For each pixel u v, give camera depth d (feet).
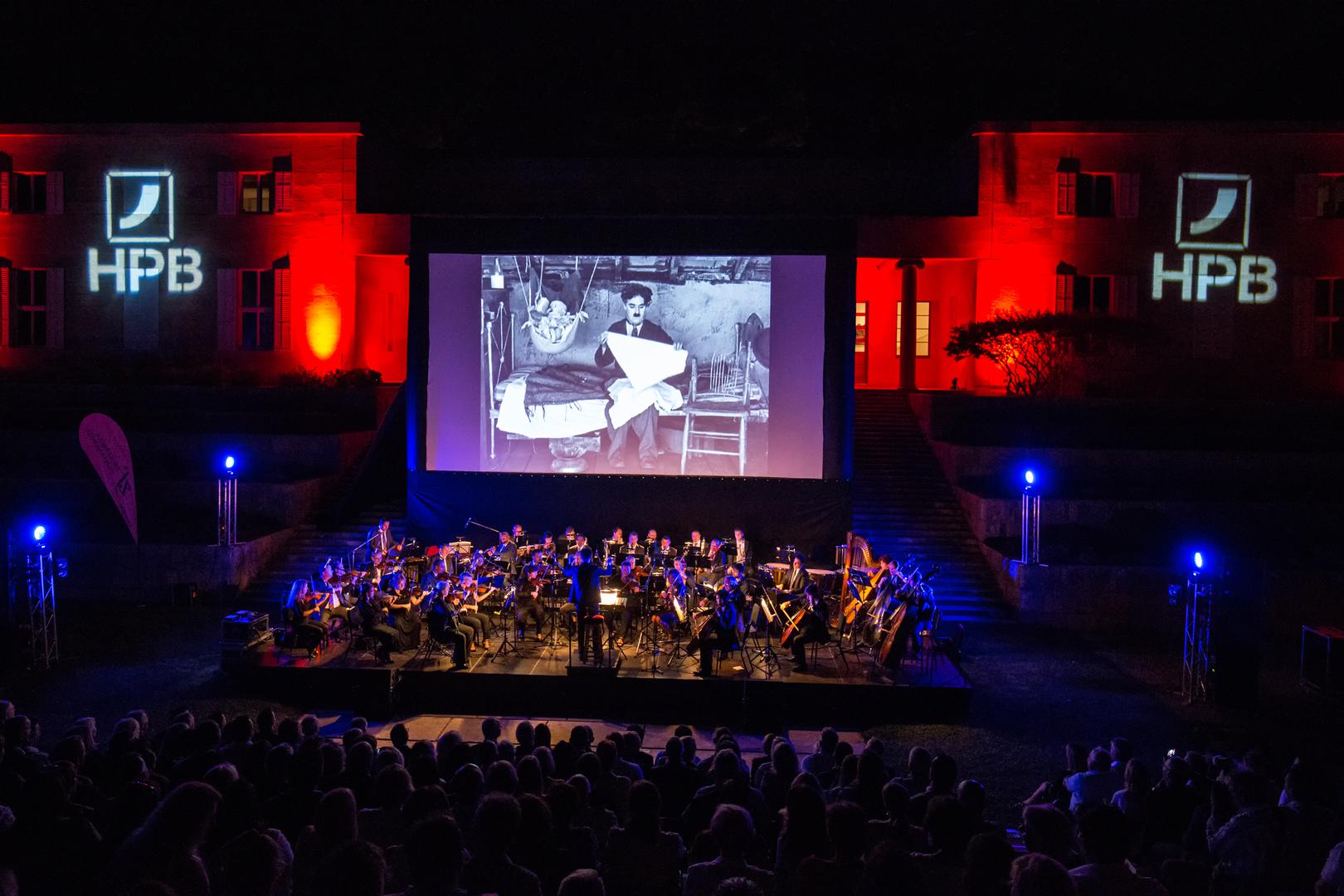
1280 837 22.40
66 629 65.62
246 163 105.50
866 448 92.94
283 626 59.36
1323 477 83.51
